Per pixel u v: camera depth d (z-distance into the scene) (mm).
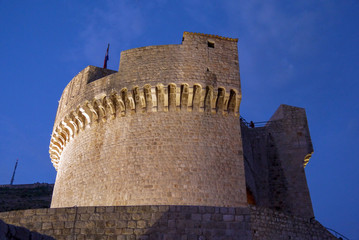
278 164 30938
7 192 67812
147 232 13836
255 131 32844
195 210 14234
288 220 19391
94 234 14023
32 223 14625
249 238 13883
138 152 24266
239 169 23891
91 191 25109
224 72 26578
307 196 29109
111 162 25000
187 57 26688
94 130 27953
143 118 25469
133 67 27266
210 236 13797
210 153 23891
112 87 27297
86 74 31594
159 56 27000
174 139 24203
